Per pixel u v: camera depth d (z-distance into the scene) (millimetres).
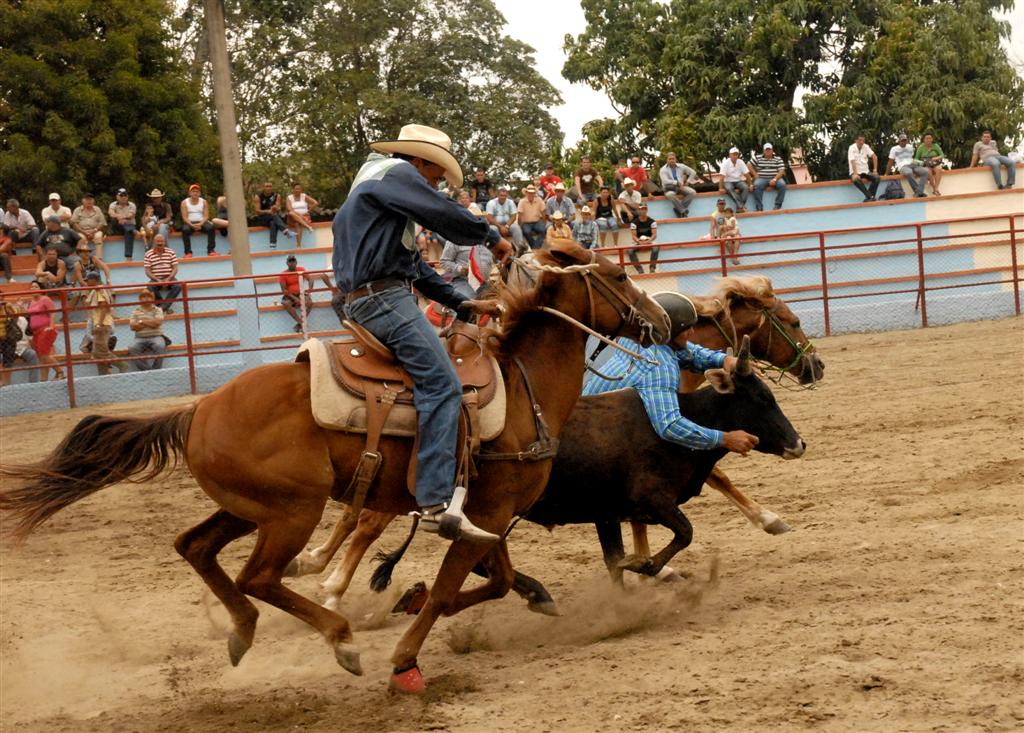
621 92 33219
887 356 18953
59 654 7074
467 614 7438
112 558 9742
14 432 17094
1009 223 25453
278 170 35656
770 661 5902
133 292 21375
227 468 5641
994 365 16750
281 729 5527
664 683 5723
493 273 6500
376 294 5805
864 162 27078
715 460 7512
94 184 28984
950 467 10477
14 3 28984
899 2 32125
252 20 35781
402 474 5836
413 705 5707
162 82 30531
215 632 7422
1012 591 6785
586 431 7180
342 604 7867
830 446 12102
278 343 21188
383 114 35875
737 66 32500
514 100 38438
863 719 5020
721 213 24953
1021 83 31859
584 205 24172
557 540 9398
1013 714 4953
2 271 23469
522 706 5574
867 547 8172
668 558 7305
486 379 6047
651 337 6633
